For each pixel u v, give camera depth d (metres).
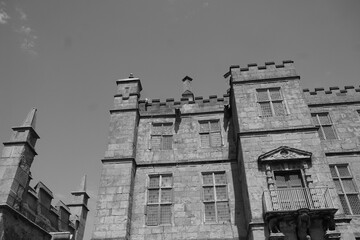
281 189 15.34
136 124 21.39
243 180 17.39
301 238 13.85
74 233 25.09
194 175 19.22
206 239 16.81
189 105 22.64
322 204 14.71
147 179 19.33
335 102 21.50
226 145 20.34
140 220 17.78
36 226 17.83
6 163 16.47
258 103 19.41
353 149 19.34
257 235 14.45
